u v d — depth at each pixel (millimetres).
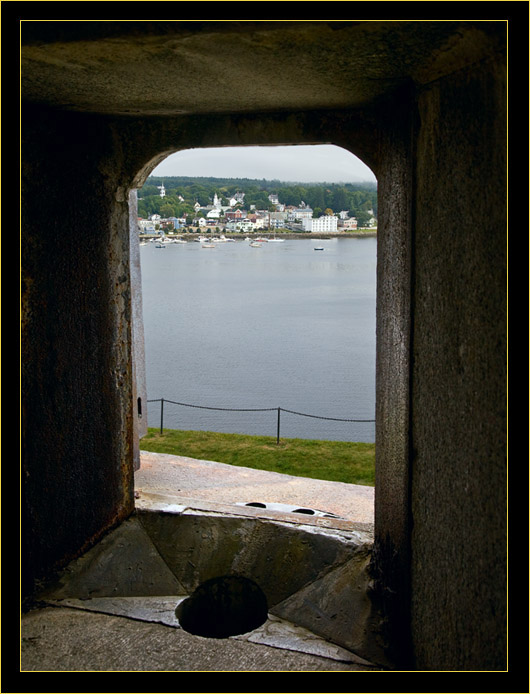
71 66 3186
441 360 3086
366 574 4168
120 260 4832
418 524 3459
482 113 2617
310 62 3068
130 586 4480
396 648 3746
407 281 3543
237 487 6379
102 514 4762
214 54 2953
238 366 19734
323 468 7340
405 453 3590
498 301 2518
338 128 4199
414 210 3398
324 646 3896
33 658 3803
